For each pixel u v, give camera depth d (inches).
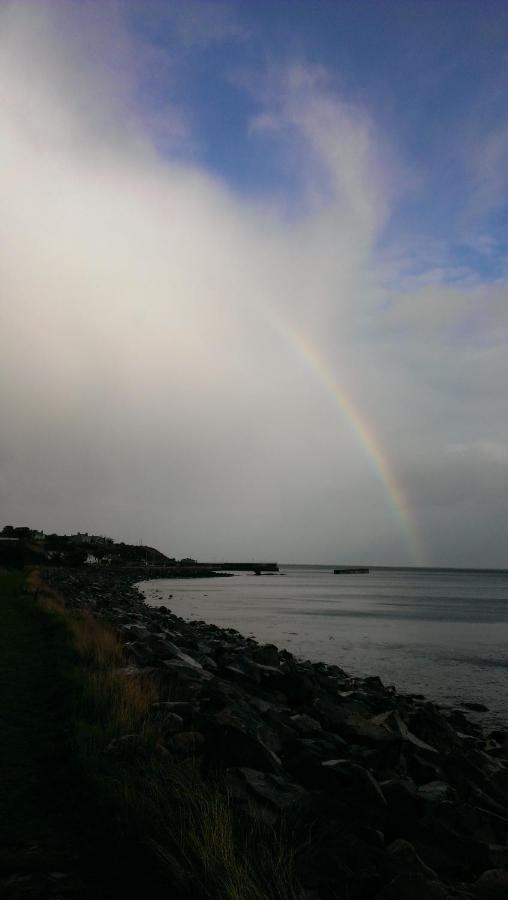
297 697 600.1
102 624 906.7
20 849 217.0
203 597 3228.3
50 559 5255.9
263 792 263.3
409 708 678.5
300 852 212.4
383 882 199.6
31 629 798.5
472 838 256.5
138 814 225.8
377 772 355.9
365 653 1270.9
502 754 547.8
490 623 1995.6
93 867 206.4
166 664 574.9
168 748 315.0
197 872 190.7
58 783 274.2
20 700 423.5
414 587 5674.2
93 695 389.1
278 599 3186.5
